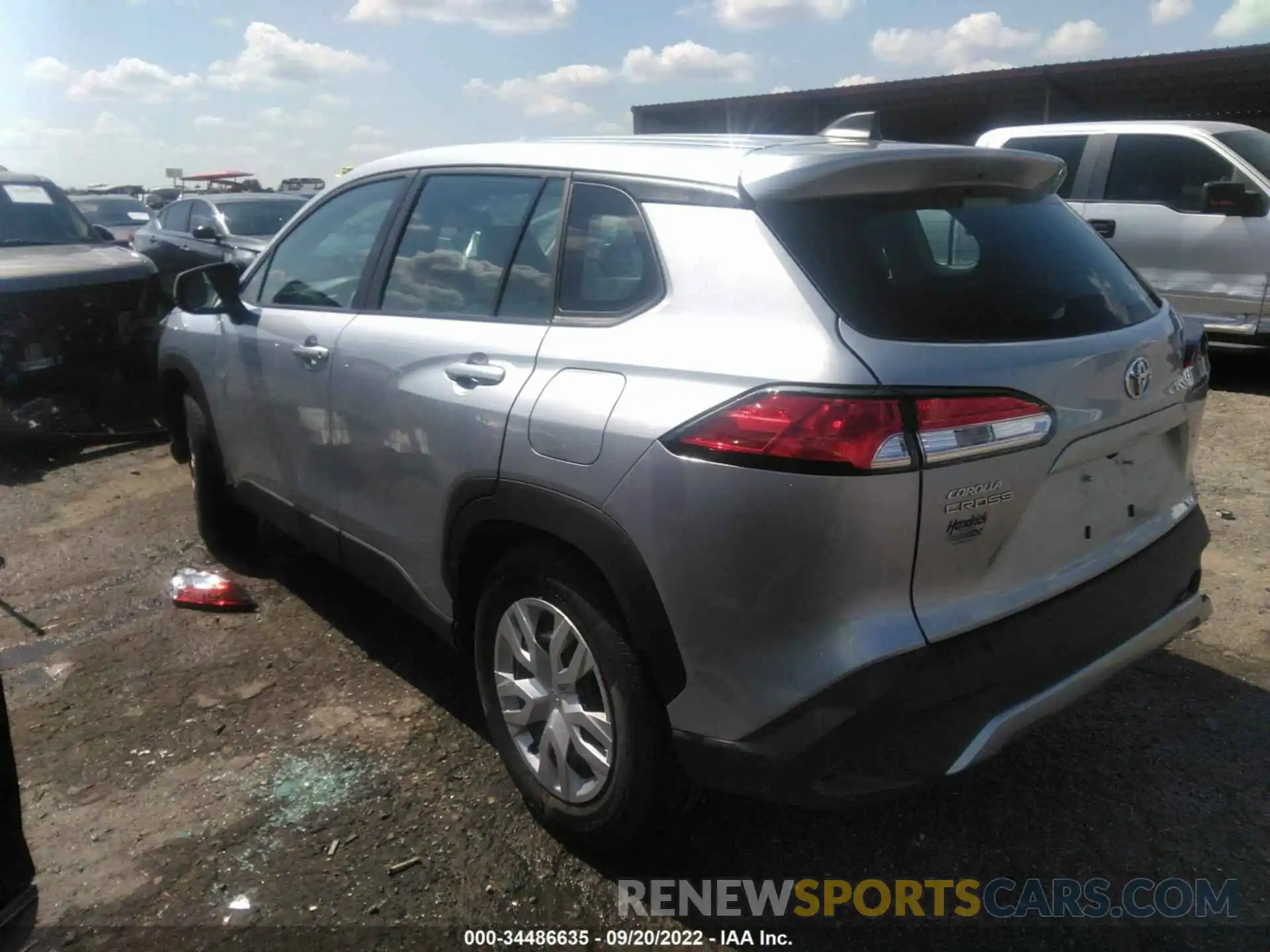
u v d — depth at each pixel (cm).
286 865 264
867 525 201
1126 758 304
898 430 200
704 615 216
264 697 347
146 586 442
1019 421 213
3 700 191
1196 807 282
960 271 236
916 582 209
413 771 304
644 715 235
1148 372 249
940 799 288
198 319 432
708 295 228
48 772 305
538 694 264
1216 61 1205
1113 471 249
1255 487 533
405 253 326
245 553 465
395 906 250
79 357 690
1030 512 224
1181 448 279
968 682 211
